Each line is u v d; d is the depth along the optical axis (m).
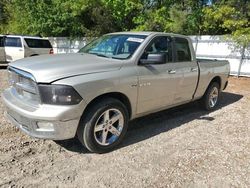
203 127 5.12
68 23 18.12
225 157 3.89
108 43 4.68
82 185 3.05
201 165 3.62
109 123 3.83
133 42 4.37
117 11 16.94
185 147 4.16
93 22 18.94
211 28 15.87
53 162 3.52
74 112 3.33
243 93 8.77
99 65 3.75
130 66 4.02
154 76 4.34
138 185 3.10
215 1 15.96
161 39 4.67
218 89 6.57
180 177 3.31
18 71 3.66
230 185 3.19
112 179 3.20
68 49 19.20
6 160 3.49
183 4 18.22
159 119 5.50
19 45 12.94
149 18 16.34
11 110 3.71
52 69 3.41
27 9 18.48
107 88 3.64
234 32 12.60
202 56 13.98
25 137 4.22
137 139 4.39
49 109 3.26
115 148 4.00
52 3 18.00
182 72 5.00
